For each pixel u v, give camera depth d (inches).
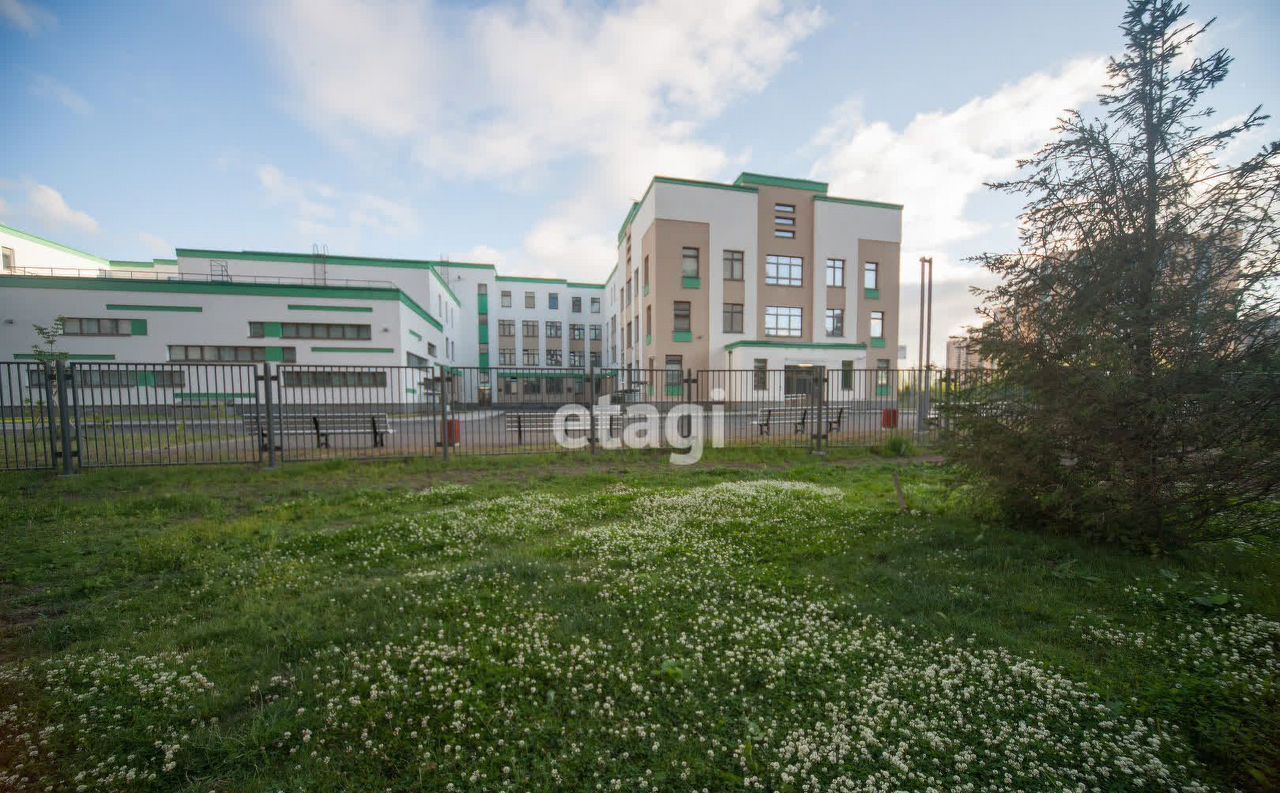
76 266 1631.4
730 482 375.9
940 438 259.3
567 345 2405.3
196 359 1037.8
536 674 123.6
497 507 292.7
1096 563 189.2
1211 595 158.4
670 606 161.9
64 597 172.1
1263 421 175.8
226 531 240.4
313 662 129.3
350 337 1117.7
